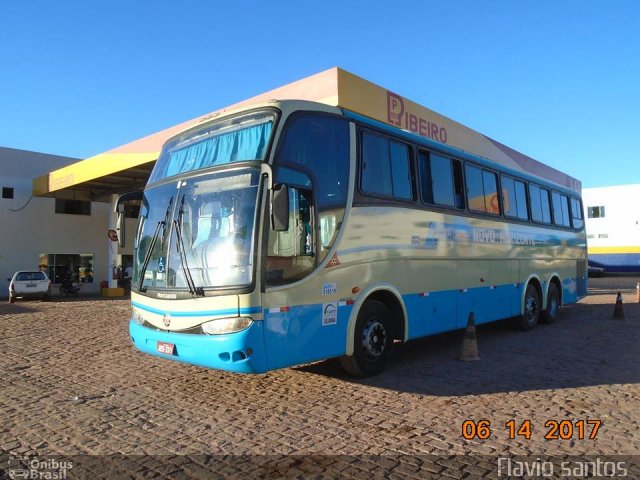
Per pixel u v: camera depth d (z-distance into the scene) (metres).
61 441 5.05
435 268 8.49
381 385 6.97
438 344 10.09
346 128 7.00
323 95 10.77
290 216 6.02
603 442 4.92
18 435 5.23
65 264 29.97
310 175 6.30
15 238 28.16
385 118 11.55
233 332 5.50
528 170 18.23
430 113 13.02
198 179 6.34
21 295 23.09
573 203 15.30
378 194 7.38
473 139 14.84
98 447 4.89
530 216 12.17
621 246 39.84
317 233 6.31
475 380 7.24
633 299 20.33
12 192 28.22
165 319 6.11
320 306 6.30
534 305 12.26
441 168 8.95
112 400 6.42
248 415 5.78
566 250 14.29
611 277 38.88
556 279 13.52
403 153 8.05
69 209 30.22
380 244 7.30
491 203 10.45
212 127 6.68
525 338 10.85
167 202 6.60
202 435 5.17
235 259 5.68
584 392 6.61
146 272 6.58
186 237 6.17
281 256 5.86
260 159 5.88
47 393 6.77
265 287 5.63
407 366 8.12
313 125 6.50
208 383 7.17
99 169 20.81
